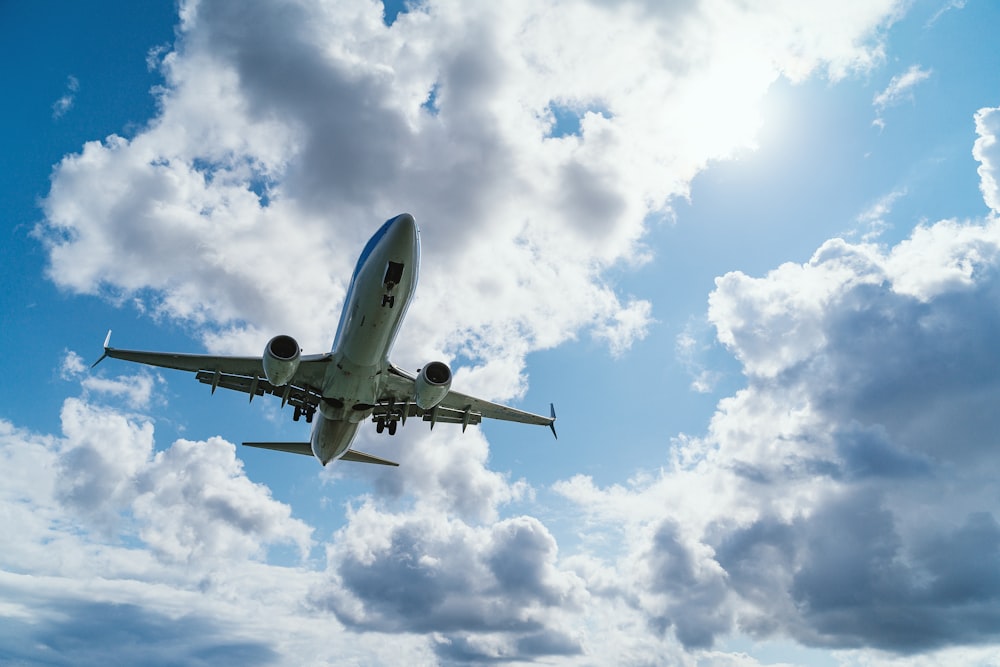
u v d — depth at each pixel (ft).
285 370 92.94
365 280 87.25
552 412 128.36
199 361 106.42
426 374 99.30
